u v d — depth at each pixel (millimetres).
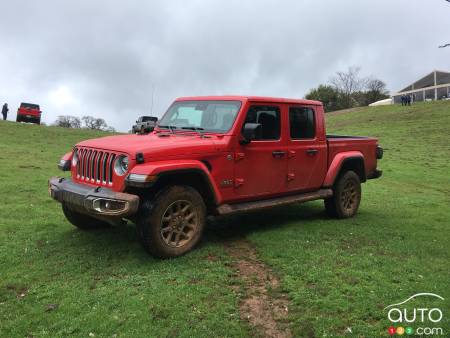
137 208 5141
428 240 6848
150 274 5090
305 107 7285
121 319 4133
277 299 4621
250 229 7090
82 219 6598
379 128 39219
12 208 7938
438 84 67812
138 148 5324
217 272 5211
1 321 4148
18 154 16516
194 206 5734
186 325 4055
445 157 23156
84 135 27734
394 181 15469
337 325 4098
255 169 6453
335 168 7738
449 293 4746
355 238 6730
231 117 6270
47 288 4762
